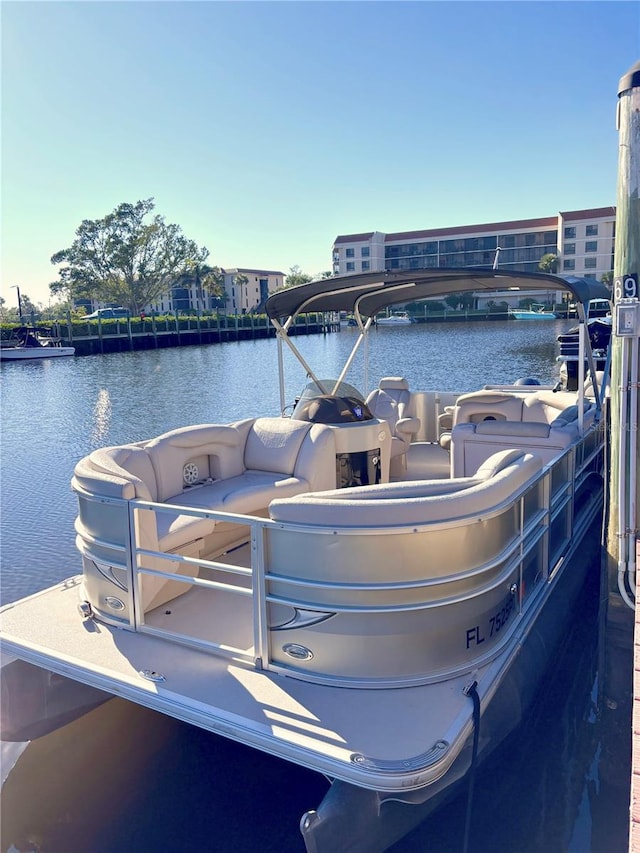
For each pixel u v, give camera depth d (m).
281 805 2.85
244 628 3.11
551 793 2.81
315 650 2.60
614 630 3.52
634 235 3.26
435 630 2.56
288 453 4.37
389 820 2.26
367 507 2.49
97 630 3.07
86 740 3.30
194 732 3.33
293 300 5.20
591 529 4.91
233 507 3.78
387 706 2.44
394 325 53.12
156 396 21.08
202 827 2.74
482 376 20.52
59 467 11.19
